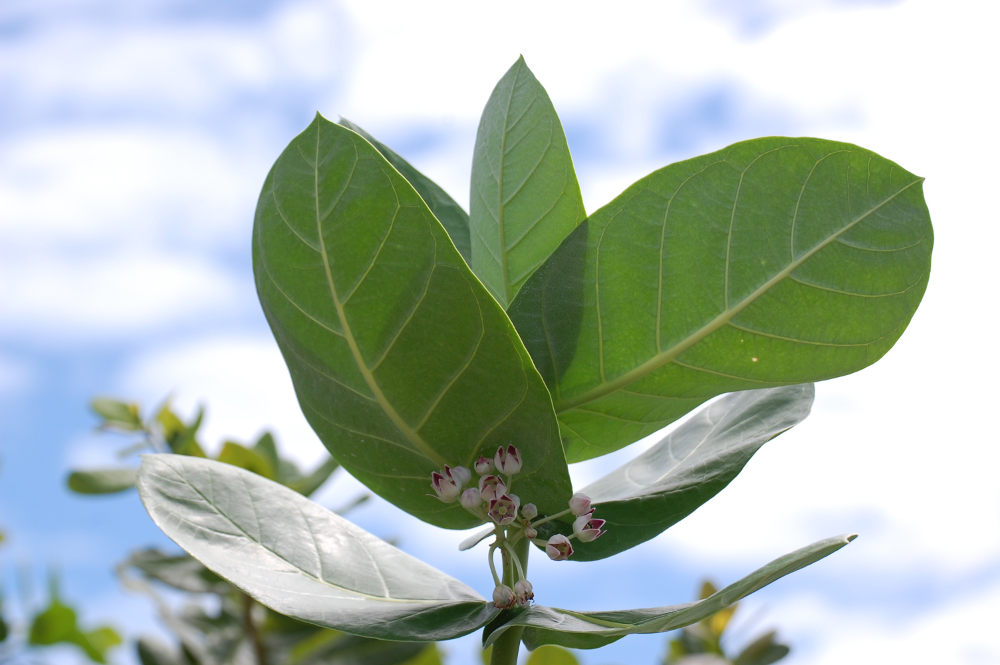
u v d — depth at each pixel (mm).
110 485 1124
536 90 844
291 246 769
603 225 800
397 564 812
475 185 861
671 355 803
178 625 1052
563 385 812
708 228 792
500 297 846
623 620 768
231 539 787
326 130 760
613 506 828
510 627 779
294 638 1055
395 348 772
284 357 803
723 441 857
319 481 1062
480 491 778
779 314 793
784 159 784
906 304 791
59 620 1124
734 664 1074
